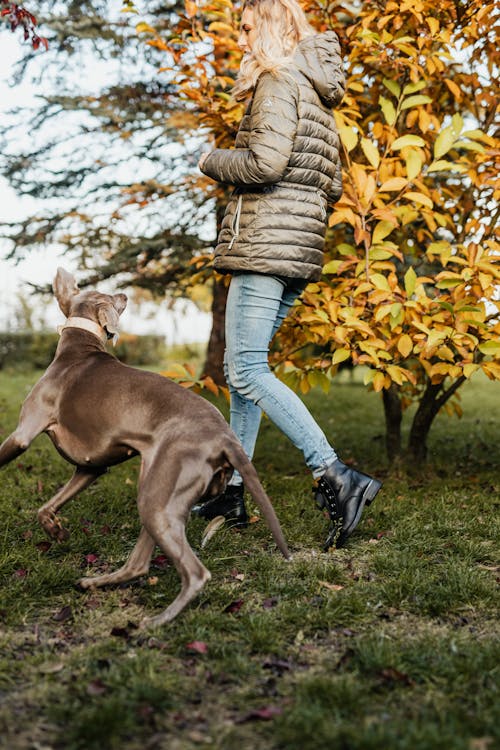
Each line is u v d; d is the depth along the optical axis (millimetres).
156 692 2115
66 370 3180
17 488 4699
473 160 4992
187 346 24375
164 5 9500
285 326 4590
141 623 2631
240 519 3824
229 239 3436
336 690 2141
